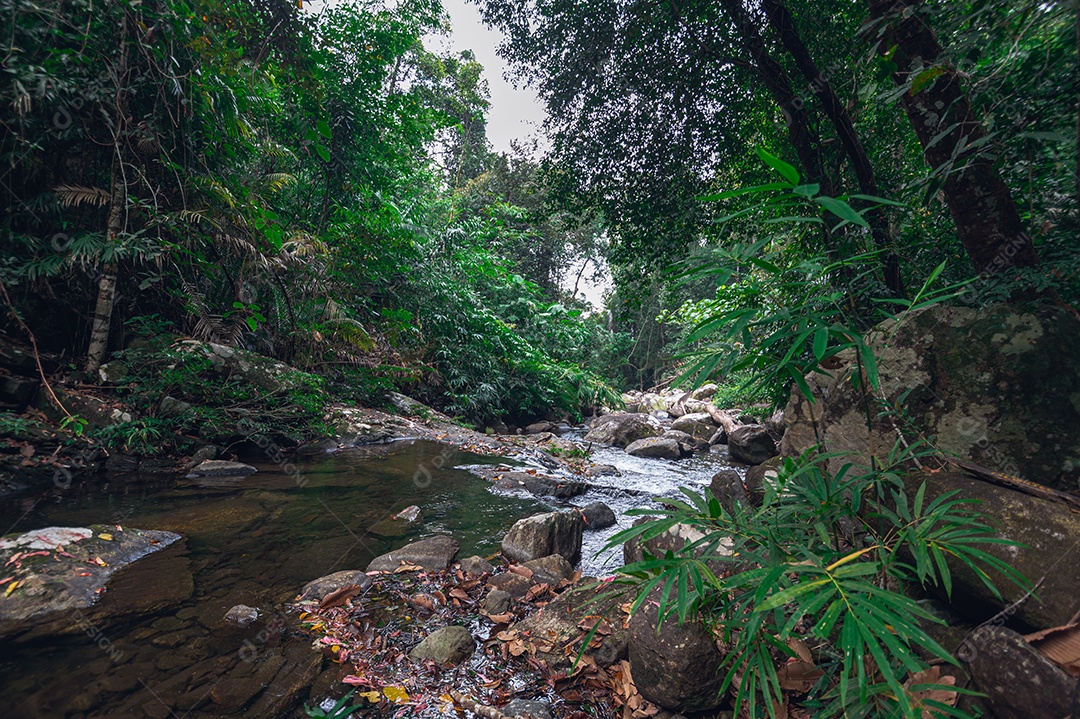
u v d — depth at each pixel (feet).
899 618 3.19
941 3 6.54
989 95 6.59
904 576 4.28
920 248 9.86
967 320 7.02
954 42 6.66
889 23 7.09
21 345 15.23
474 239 41.50
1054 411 6.22
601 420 34.96
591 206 17.26
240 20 17.52
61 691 5.45
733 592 4.88
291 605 7.80
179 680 5.83
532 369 38.60
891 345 7.47
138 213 16.98
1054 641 3.88
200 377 17.21
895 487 6.01
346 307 26.08
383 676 6.26
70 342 16.65
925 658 4.90
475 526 12.40
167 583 8.09
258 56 19.10
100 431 13.83
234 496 12.80
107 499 11.70
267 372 18.79
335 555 9.89
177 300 19.30
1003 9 5.74
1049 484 6.03
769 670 3.92
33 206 15.08
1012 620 4.53
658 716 5.67
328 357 25.25
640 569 4.33
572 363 46.47
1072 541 4.28
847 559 3.68
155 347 16.67
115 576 8.10
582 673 6.39
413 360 30.60
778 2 11.75
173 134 17.37
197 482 13.82
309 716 5.41
